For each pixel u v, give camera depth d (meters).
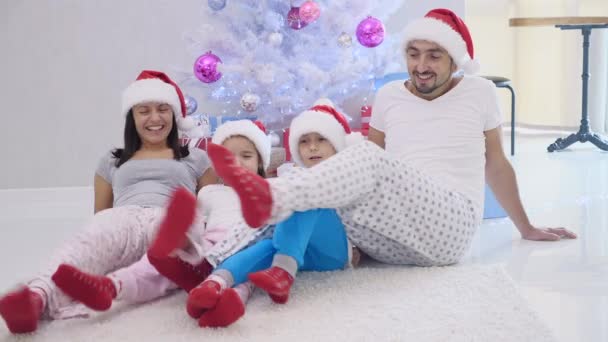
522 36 5.90
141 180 2.32
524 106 5.95
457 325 1.66
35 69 3.44
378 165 1.87
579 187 3.52
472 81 2.31
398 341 1.57
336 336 1.60
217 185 2.30
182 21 3.49
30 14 3.40
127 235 2.01
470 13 5.92
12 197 3.47
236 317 1.65
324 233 1.97
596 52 5.41
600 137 4.77
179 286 1.87
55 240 2.73
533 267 2.19
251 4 3.25
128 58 3.49
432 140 2.25
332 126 2.37
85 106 3.49
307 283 1.98
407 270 2.08
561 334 1.66
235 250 1.87
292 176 1.74
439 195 2.01
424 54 2.22
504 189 2.44
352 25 3.28
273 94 3.25
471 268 2.07
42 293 1.68
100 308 1.66
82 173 3.54
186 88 3.52
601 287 2.00
